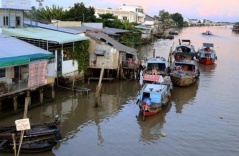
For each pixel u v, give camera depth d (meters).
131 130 26.39
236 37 128.88
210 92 39.03
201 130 27.00
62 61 35.34
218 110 32.25
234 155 22.86
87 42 39.16
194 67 45.69
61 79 35.47
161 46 85.50
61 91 34.97
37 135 21.20
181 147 23.72
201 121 29.06
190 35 132.50
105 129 26.27
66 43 35.75
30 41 33.50
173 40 105.88
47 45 32.88
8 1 34.81
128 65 42.84
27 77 30.36
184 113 31.12
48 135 21.64
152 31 110.88
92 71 41.81
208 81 45.03
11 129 21.70
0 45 29.00
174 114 30.73
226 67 56.44
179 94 37.94
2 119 26.14
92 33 46.41
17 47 29.66
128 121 28.30
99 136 24.88
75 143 23.42
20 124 18.47
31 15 45.88
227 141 25.06
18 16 37.41
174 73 41.81
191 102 34.81
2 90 25.95
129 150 22.89
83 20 68.50
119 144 23.73
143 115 28.78
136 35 80.88
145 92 30.70
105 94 36.34
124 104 33.00
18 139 20.77
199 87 41.44
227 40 111.00
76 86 36.41
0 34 32.56
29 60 27.33
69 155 21.59
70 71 36.91
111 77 42.06
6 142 20.72
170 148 23.50
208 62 57.94
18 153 19.50
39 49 30.89
